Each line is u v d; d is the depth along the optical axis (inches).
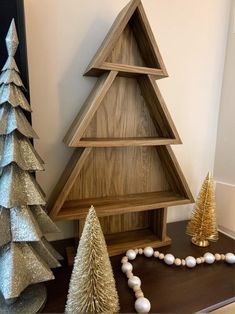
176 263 25.2
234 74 33.4
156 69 24.1
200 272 24.3
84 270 15.7
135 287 21.0
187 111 33.9
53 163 27.3
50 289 21.1
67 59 26.0
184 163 35.1
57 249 26.8
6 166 16.9
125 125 27.8
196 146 35.5
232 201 33.5
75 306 15.9
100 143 23.0
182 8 30.7
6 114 17.2
